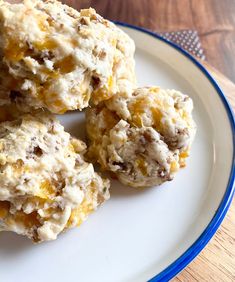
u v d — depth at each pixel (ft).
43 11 0.45
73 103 0.44
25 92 0.44
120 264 0.46
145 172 0.49
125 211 0.49
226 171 0.53
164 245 0.47
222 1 0.84
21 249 0.46
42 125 0.46
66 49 0.42
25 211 0.43
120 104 0.49
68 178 0.45
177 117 0.49
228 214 0.53
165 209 0.50
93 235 0.47
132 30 0.66
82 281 0.44
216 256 0.49
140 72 0.63
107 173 0.51
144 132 0.48
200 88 0.61
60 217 0.44
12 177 0.42
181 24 0.80
